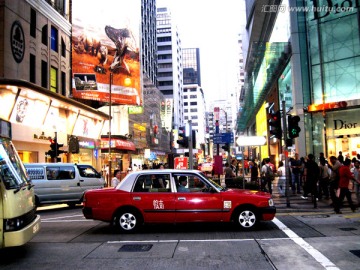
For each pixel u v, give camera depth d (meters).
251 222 9.60
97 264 6.71
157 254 7.35
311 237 8.60
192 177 9.83
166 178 9.82
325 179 15.66
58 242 8.76
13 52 23.30
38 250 7.91
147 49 82.50
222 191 9.77
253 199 9.60
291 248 7.57
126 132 50.25
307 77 25.89
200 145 74.00
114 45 37.12
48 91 25.11
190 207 9.50
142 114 61.84
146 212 9.54
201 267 6.35
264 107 45.41
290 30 26.77
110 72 35.09
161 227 10.43
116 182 15.50
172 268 6.33
